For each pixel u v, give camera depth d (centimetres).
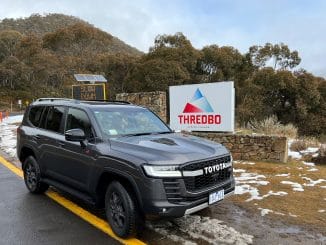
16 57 7519
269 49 4003
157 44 3841
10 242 478
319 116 3164
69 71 7019
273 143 984
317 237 480
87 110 576
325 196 659
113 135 537
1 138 1602
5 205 636
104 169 491
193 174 446
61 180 608
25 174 726
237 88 3422
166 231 499
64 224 540
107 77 5150
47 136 640
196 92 1128
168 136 556
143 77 3459
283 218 550
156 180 432
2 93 6750
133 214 460
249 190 697
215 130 1098
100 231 511
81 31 7850
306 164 965
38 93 7006
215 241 464
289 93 3114
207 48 3809
